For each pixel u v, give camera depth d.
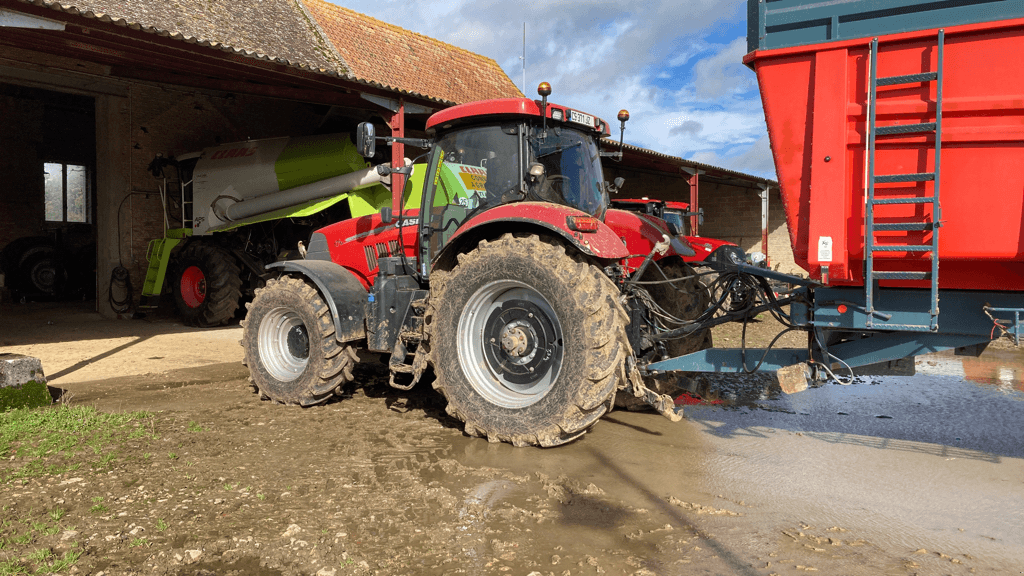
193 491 3.02
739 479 3.24
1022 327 2.93
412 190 5.04
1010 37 2.80
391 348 4.57
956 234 2.95
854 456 3.61
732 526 2.66
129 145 11.54
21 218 15.46
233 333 9.55
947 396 5.12
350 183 9.08
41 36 7.26
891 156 3.06
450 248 4.20
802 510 2.84
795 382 3.42
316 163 9.41
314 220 10.06
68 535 2.52
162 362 7.00
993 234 2.89
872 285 3.12
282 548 2.43
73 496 2.94
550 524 2.68
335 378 4.73
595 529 2.63
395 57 12.92
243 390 5.47
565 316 3.55
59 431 3.93
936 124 2.90
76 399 5.11
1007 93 2.82
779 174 3.31
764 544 2.49
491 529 2.62
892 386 5.50
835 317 3.30
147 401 5.04
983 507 2.87
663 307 5.07
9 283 14.41
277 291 4.93
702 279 5.35
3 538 2.50
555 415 3.55
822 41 3.16
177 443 3.78
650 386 4.69
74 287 15.10
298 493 3.01
